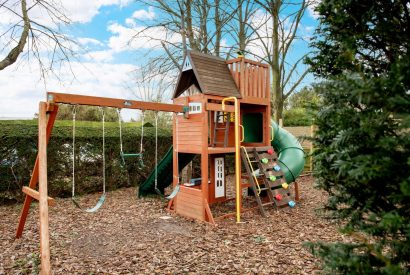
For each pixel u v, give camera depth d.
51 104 3.66
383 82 1.30
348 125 1.49
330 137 1.67
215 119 6.85
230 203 7.38
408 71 1.32
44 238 3.29
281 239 4.54
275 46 11.38
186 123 6.14
